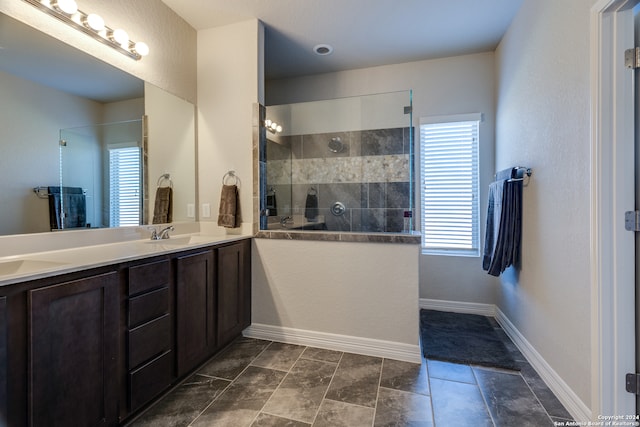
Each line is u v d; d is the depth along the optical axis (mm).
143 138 2076
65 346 1108
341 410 1540
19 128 1405
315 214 2906
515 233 2209
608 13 1291
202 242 1900
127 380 1358
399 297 2084
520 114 2225
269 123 2680
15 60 1392
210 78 2523
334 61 3092
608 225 1301
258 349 2227
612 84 1293
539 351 1887
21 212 1407
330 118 2855
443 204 3082
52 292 1065
